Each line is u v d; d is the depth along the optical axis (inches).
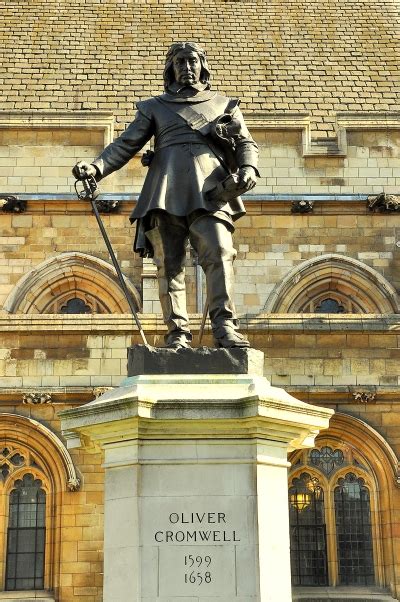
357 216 1310.3
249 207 1301.7
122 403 335.6
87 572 935.7
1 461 979.9
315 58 1515.7
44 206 1289.4
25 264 1275.8
